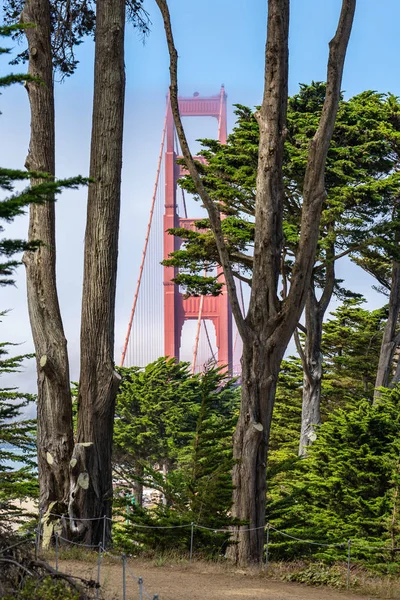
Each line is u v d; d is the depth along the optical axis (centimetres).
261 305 4525
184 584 3272
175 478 4447
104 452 4584
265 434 4500
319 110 8456
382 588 3450
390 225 7875
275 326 4500
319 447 6106
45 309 4631
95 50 4778
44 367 4575
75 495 4431
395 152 8531
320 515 5381
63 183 1848
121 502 4475
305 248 4400
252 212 7906
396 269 9525
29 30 4741
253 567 4034
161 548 4222
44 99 4722
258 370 4503
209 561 4059
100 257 4650
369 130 8119
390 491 5219
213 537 4216
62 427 4597
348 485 5541
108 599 2566
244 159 7875
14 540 2291
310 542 4403
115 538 4538
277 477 8000
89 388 4594
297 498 5650
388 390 6412
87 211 4738
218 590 3173
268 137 4566
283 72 4588
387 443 5675
